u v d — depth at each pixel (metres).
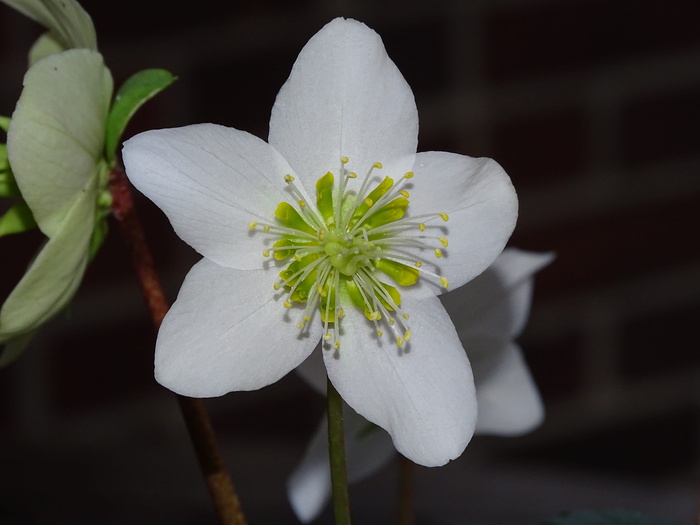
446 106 0.61
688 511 0.51
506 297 0.38
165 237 0.58
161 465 0.58
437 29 0.61
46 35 0.37
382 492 0.53
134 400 0.61
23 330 0.34
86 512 0.56
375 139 0.34
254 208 0.34
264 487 0.57
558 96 0.64
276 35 0.58
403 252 0.34
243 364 0.33
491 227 0.34
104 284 0.58
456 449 0.33
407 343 0.34
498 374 0.39
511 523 0.51
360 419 0.37
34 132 0.33
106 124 0.35
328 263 0.35
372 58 0.34
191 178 0.33
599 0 0.63
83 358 0.59
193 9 0.56
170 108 0.57
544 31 0.63
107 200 0.35
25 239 0.55
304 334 0.34
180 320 0.33
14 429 0.59
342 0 0.58
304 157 0.34
